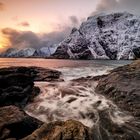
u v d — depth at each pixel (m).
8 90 10.50
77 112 9.34
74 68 28.92
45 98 11.80
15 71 13.20
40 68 21.58
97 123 7.90
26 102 10.80
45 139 4.70
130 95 9.93
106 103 10.48
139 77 12.44
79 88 14.26
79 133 4.80
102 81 14.21
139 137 6.48
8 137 5.38
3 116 6.27
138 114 8.37
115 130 7.04
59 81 17.22
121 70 15.63
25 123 6.24
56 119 8.62
